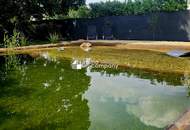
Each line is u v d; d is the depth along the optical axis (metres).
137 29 24.62
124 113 6.24
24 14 25.64
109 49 18.69
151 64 11.70
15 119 5.98
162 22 22.81
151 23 23.55
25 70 11.38
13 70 11.43
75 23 29.06
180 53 14.18
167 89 8.05
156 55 14.71
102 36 27.09
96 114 6.19
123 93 7.81
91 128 5.43
